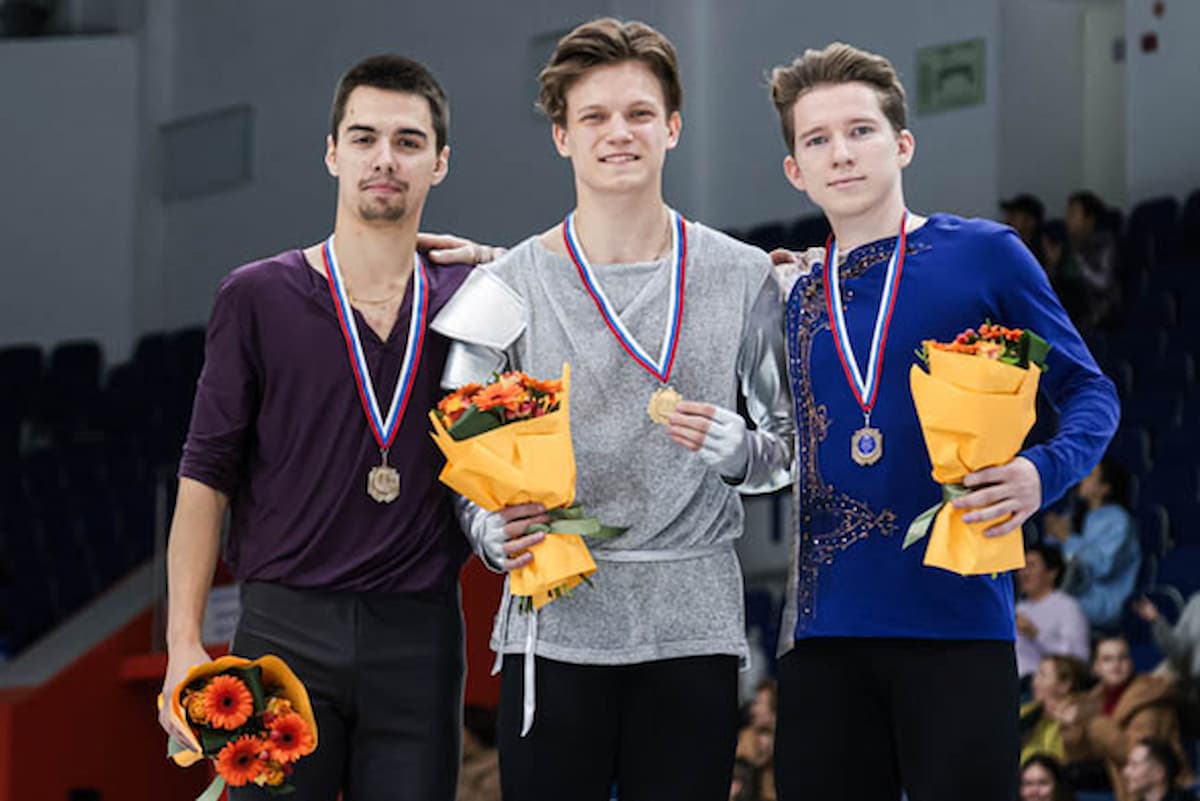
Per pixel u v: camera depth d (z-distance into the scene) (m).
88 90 22.88
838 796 4.66
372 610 4.95
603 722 4.76
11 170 22.94
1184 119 18.06
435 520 5.02
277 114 21.84
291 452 5.01
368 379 5.03
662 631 4.74
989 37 18.48
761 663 13.13
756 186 19.58
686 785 4.73
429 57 21.02
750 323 4.95
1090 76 19.34
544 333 4.93
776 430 4.95
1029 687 11.17
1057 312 4.74
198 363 20.73
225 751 4.45
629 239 4.96
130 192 22.67
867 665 4.63
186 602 5.00
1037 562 11.33
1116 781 10.06
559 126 4.96
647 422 4.82
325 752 4.91
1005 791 4.48
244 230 22.00
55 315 22.75
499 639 4.86
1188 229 17.08
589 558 4.57
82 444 20.12
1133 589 12.09
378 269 5.12
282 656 4.93
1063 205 19.09
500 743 4.83
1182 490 14.14
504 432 4.52
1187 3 18.08
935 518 4.43
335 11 21.55
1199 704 10.09
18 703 9.42
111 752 9.72
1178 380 15.63
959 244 4.75
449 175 20.88
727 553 4.86
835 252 4.89
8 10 23.12
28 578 17.81
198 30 22.52
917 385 4.36
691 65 19.97
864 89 4.79
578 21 20.12
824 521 4.71
